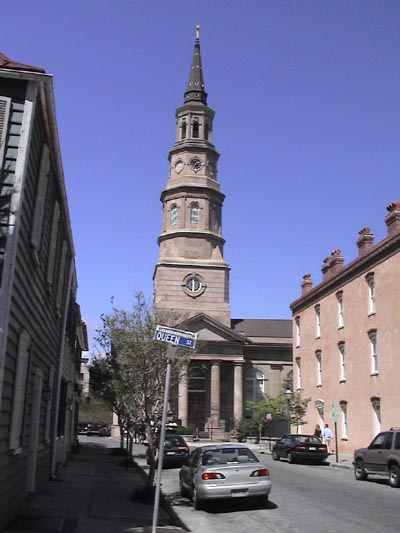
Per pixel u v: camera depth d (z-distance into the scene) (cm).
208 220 6519
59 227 1589
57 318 1770
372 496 1703
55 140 1196
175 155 6725
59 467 2152
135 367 1745
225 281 6369
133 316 2666
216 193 6606
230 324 6456
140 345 1777
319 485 1983
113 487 1756
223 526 1270
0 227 927
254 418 5212
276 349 6431
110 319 2019
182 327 2062
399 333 3034
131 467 2472
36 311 1253
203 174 6606
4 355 882
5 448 977
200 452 1630
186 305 6231
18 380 1040
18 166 963
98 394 2691
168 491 1886
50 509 1280
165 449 2809
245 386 6322
